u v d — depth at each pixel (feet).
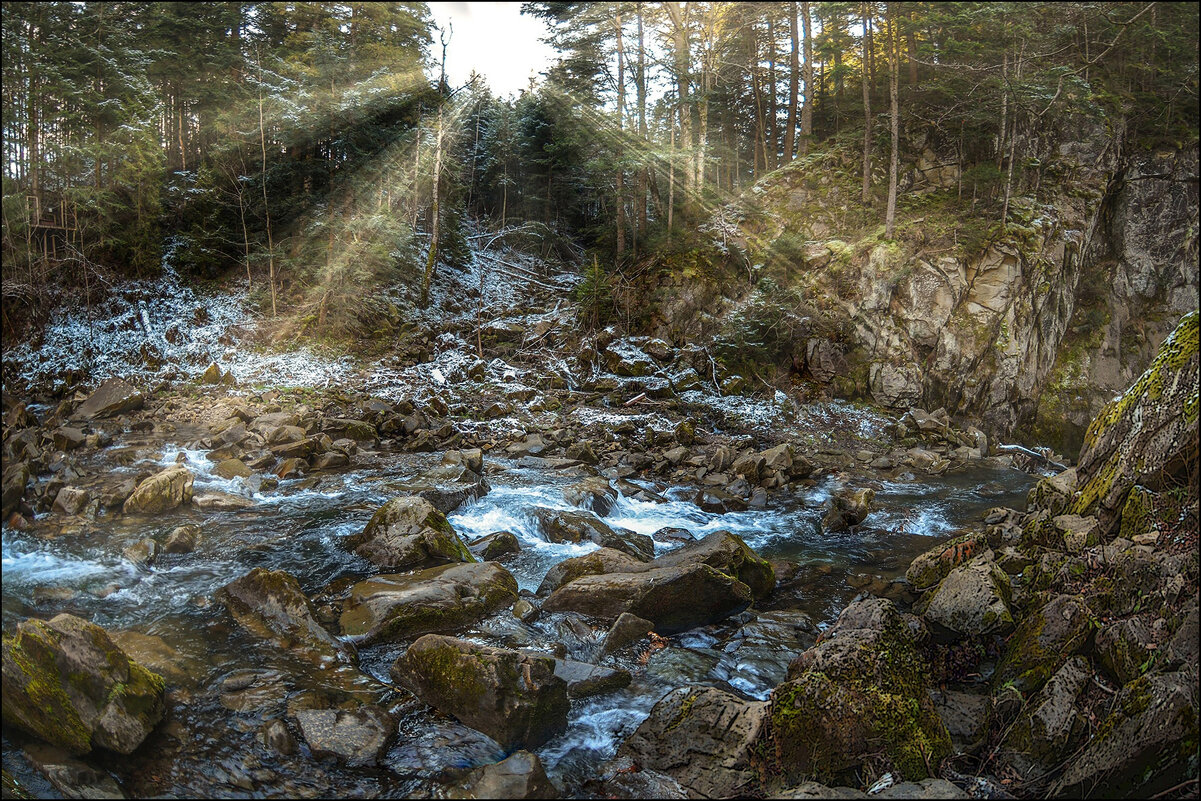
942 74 70.54
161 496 30.68
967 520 35.65
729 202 75.10
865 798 13.16
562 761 15.67
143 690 15.87
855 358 61.77
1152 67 68.59
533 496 35.45
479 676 16.28
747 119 96.84
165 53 68.13
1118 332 66.18
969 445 53.72
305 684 17.74
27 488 31.63
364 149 73.77
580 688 18.31
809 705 14.61
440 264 83.25
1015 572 21.94
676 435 48.85
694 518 35.12
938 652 19.01
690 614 22.62
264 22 76.43
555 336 68.74
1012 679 16.78
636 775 14.92
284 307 66.18
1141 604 16.35
